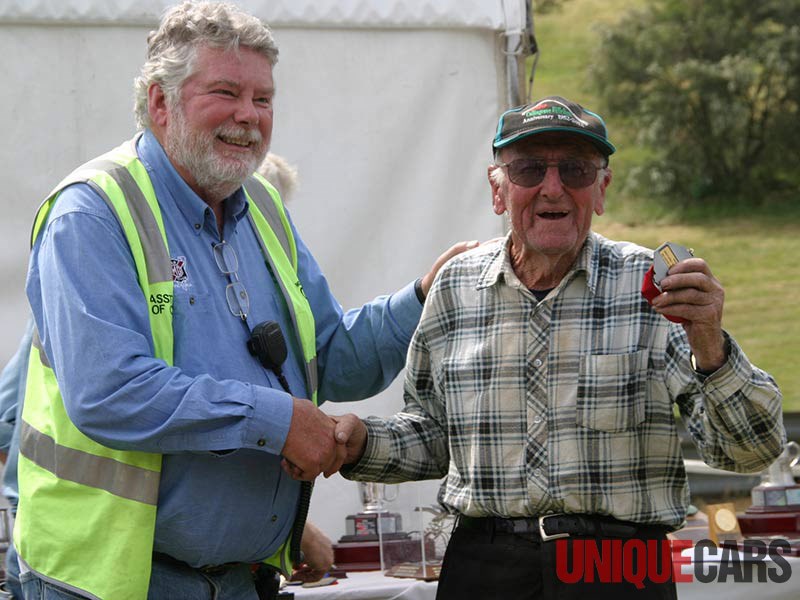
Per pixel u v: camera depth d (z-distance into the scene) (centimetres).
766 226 1906
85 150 353
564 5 2272
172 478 229
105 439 220
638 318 230
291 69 367
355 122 371
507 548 232
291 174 338
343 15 366
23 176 349
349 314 282
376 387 280
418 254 374
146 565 224
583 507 227
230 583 243
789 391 1422
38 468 233
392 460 249
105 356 218
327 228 369
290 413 226
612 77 2078
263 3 359
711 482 624
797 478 360
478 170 378
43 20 347
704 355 213
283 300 257
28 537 232
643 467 229
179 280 236
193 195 241
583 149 231
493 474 233
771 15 2020
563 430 229
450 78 376
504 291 240
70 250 224
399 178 375
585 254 236
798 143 1962
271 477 241
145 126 248
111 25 354
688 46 2039
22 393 270
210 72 233
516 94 378
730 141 1981
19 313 350
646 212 1989
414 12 370
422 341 253
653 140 2014
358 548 321
